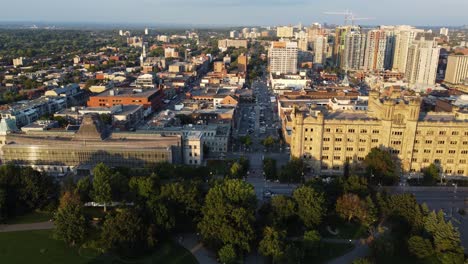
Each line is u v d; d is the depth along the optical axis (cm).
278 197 18100
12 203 19038
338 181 19950
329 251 16250
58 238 16262
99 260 15588
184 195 18100
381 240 15538
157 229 16462
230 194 17662
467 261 14000
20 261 15425
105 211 19250
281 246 15062
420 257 15425
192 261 15638
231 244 15325
